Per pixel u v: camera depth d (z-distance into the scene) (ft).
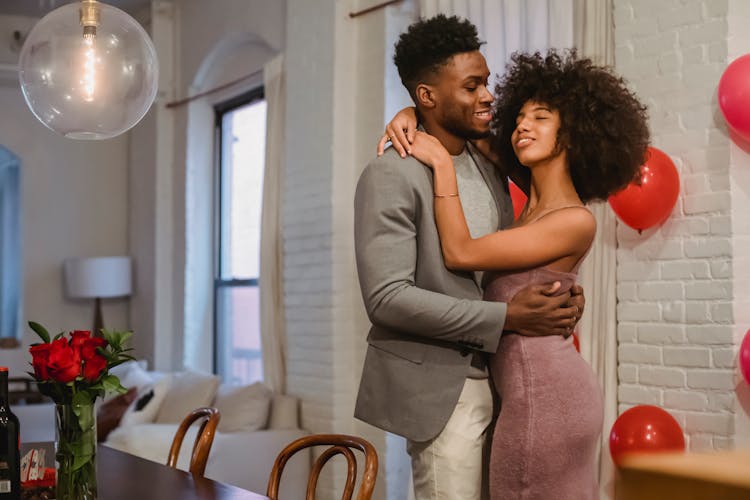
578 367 6.91
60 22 8.25
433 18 7.39
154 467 8.94
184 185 25.71
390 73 17.85
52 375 6.63
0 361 27.94
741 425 11.63
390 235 6.98
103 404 20.85
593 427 6.86
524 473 6.70
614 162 6.96
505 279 7.03
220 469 17.04
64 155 28.99
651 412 11.43
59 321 28.71
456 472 7.00
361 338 18.34
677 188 11.87
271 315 20.65
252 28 22.57
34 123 28.73
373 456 7.64
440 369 7.00
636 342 12.82
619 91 7.04
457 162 7.55
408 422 7.00
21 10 27.14
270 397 18.79
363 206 7.12
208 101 25.48
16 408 21.97
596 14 13.46
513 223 7.70
